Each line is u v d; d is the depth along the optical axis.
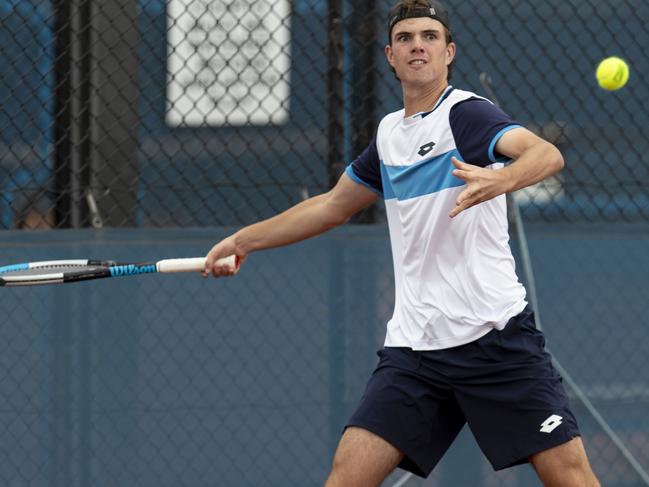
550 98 20.98
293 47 19.73
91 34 18.80
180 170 19.19
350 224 18.28
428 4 12.34
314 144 19.42
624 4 20.72
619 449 18.14
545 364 12.06
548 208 19.61
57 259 17.75
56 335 17.48
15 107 19.78
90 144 18.75
